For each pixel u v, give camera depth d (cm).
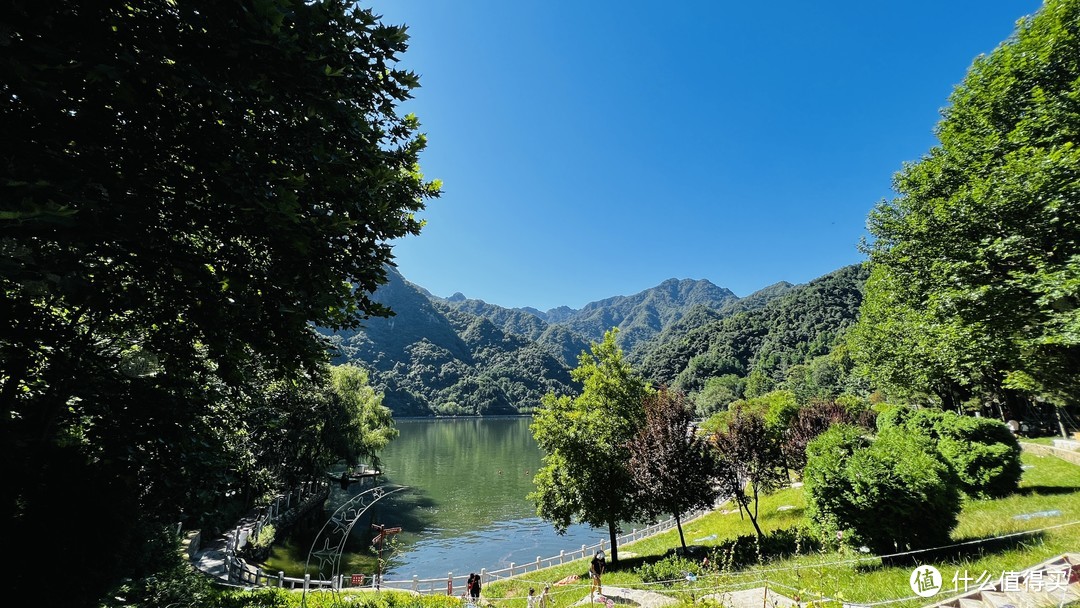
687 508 1769
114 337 664
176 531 1080
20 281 334
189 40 402
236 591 1307
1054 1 1411
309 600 1260
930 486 927
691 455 1755
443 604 1390
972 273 1308
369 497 4609
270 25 396
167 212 452
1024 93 1463
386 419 4653
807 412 2797
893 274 2245
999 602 616
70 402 630
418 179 670
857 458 1009
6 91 343
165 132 425
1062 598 587
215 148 434
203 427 743
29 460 505
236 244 505
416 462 7162
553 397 2202
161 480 671
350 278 570
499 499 4753
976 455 1505
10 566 472
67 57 340
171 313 508
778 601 800
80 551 534
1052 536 857
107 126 402
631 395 2530
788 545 1390
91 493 546
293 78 440
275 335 510
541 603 1363
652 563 1736
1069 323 1049
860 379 7212
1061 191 1120
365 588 1733
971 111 1673
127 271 462
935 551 914
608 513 1925
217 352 485
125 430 599
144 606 745
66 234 345
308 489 3772
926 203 1861
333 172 508
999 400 3278
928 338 2077
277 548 2819
